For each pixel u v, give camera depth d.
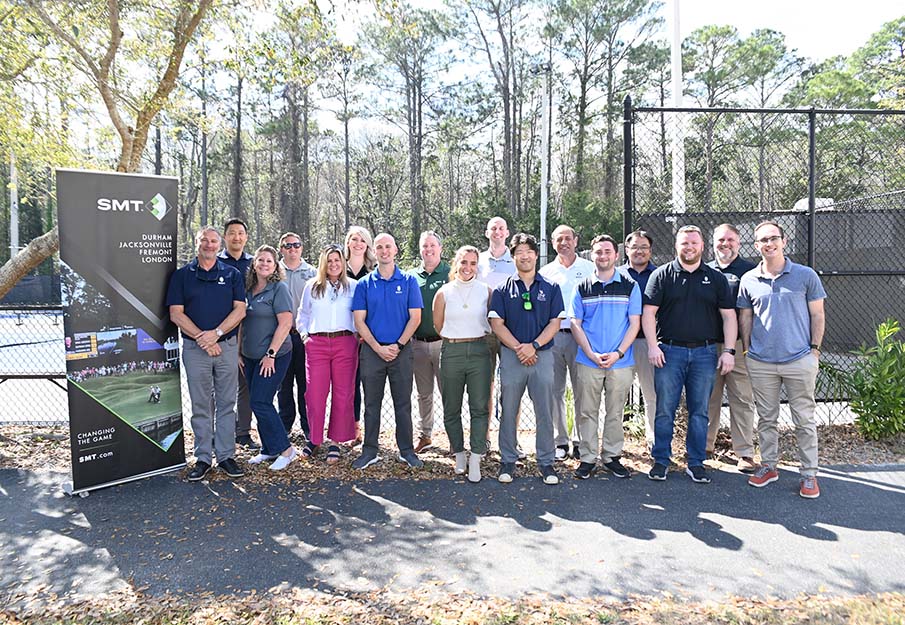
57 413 7.60
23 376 6.31
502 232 5.82
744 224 6.96
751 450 5.03
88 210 4.62
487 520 4.12
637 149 6.57
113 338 4.77
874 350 5.98
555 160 34.66
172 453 5.14
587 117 31.38
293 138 31.39
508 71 32.47
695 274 4.78
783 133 9.71
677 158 7.00
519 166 34.19
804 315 4.51
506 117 32.69
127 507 4.41
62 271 4.51
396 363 5.14
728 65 31.59
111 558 3.63
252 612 3.01
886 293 8.52
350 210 43.41
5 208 35.91
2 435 6.18
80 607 3.10
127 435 4.86
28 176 11.58
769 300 4.57
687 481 4.81
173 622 2.93
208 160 40.00
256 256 5.12
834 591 3.15
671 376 4.82
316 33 7.59
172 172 42.38
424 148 35.44
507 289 4.85
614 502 4.40
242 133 38.78
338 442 5.30
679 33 7.27
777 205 9.77
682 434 5.72
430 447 5.76
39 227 37.88
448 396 4.96
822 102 28.03
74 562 3.58
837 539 3.76
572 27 30.33
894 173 11.16
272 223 39.72
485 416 4.91
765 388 4.62
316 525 4.06
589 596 3.12
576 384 5.15
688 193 9.98
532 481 4.86
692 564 3.46
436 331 5.11
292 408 5.96
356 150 41.59
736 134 9.96
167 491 4.72
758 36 32.50
